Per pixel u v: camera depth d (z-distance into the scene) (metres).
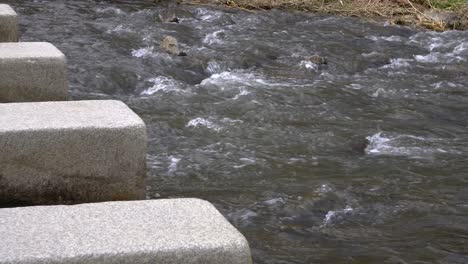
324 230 7.71
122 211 4.58
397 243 7.46
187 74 13.83
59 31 15.92
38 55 7.21
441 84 14.20
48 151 5.56
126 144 5.69
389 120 11.78
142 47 15.12
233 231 4.33
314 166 9.55
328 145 10.39
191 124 10.89
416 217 8.10
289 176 9.13
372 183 9.03
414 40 18.08
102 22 17.23
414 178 9.27
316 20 19.70
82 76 12.83
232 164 9.43
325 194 8.55
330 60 15.48
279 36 17.47
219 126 10.88
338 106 12.33
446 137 11.14
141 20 18.00
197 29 17.55
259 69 14.55
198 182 8.82
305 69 14.73
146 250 4.10
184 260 4.14
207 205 4.70
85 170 5.66
